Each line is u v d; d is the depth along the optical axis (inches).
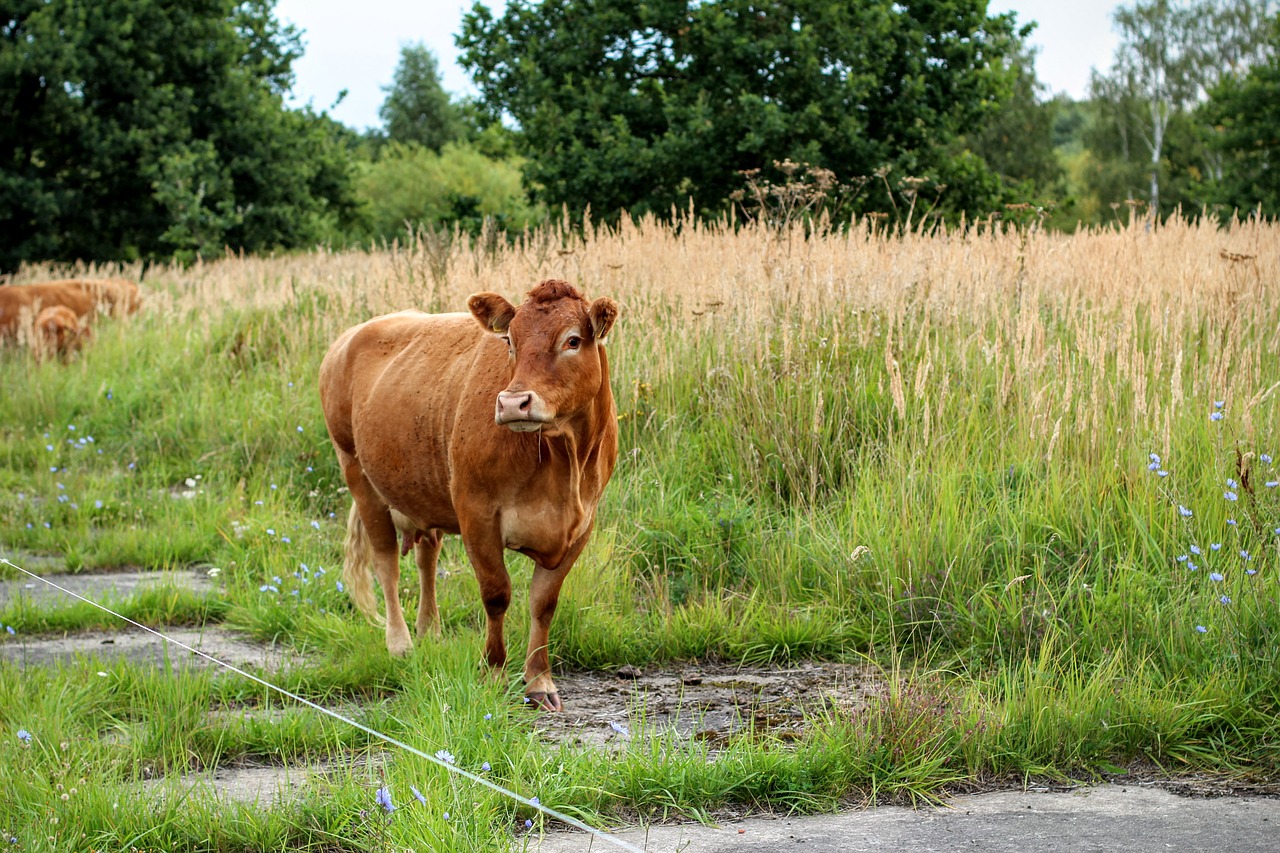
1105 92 2140.7
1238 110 1518.2
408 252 459.5
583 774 150.3
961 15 931.3
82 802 141.7
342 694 196.9
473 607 237.9
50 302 575.5
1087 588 213.9
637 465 296.7
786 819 144.0
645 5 901.2
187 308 560.7
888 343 262.5
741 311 325.4
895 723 161.3
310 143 1501.0
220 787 156.0
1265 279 328.2
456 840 127.3
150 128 1306.6
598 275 389.7
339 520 326.3
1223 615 193.8
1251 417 241.1
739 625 224.7
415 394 211.2
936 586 224.4
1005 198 941.2
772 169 824.3
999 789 154.3
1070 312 329.4
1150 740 166.6
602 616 225.1
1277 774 156.6
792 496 276.4
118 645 234.5
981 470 261.1
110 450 420.5
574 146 869.2
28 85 1293.1
